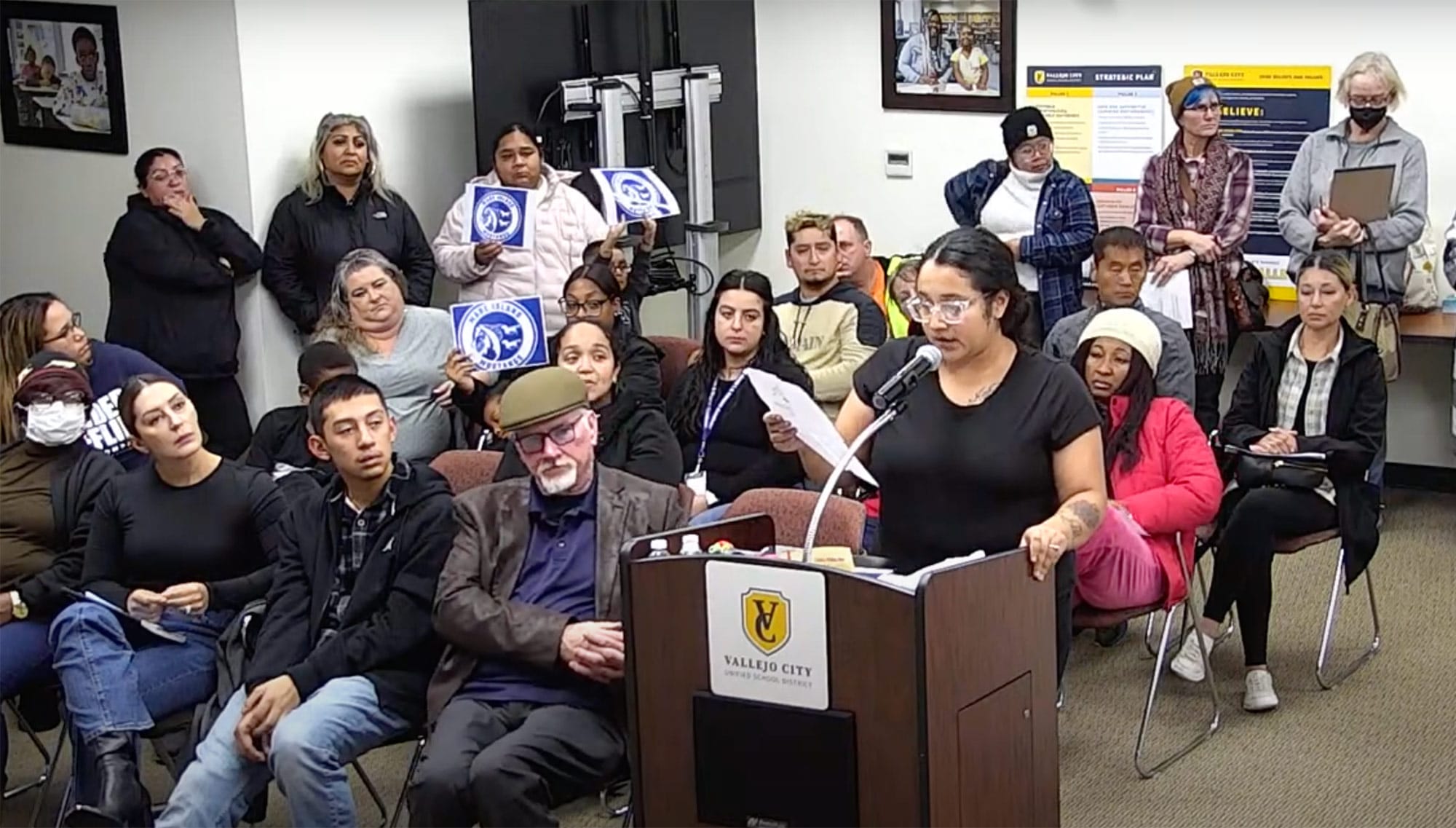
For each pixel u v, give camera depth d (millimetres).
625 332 4562
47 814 3803
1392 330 5348
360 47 5754
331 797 3100
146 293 5359
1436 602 4855
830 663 2494
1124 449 3926
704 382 4320
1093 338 3979
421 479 3309
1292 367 4488
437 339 4793
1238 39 5934
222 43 5402
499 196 5301
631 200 5246
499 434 4320
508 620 3041
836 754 2506
